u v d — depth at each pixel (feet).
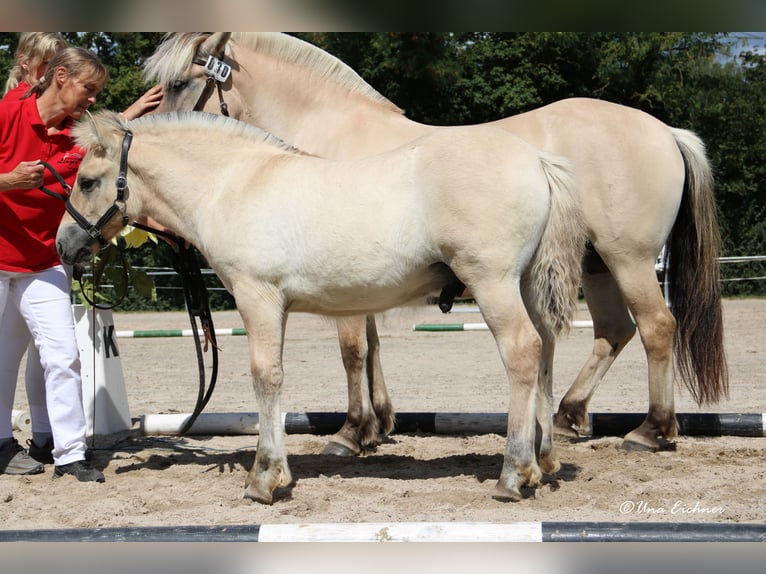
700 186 16.89
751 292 64.49
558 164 12.69
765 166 67.00
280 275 13.05
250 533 9.52
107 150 13.93
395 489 13.75
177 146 13.92
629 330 18.07
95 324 18.60
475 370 30.09
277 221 12.96
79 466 14.93
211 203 13.57
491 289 12.26
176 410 22.52
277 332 13.20
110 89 56.08
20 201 14.32
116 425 18.90
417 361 32.99
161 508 12.98
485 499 12.90
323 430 18.57
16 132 14.33
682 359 17.25
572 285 12.71
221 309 62.49
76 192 14.02
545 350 13.46
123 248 17.92
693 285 17.04
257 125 18.69
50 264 14.73
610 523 9.34
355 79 18.15
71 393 14.96
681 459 15.80
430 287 13.15
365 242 12.56
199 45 18.90
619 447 17.01
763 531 8.96
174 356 36.52
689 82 70.44
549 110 16.90
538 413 13.73
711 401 17.07
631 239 16.29
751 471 14.66
